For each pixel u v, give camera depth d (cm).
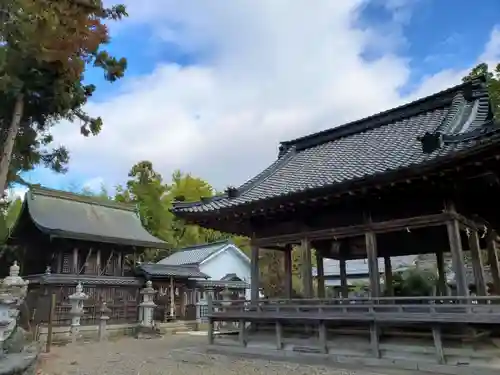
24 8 1179
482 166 796
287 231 1204
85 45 1332
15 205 3834
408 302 1398
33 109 1493
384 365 893
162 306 2717
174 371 970
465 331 860
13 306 934
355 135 1462
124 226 2855
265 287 2711
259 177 1424
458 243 875
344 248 1473
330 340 1043
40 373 973
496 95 1700
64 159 1705
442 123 1062
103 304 2077
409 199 969
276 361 1043
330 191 973
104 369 1028
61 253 2373
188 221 1326
